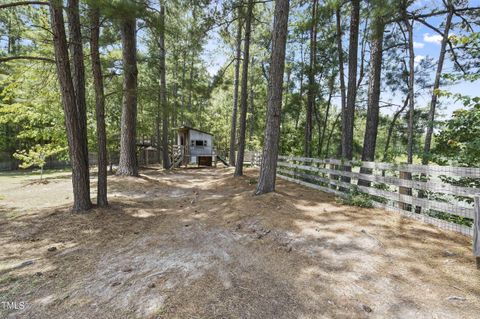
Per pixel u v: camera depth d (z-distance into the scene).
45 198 6.87
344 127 8.44
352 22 7.84
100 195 5.66
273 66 6.08
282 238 3.92
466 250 3.19
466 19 7.75
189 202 6.88
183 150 17.61
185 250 3.66
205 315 2.23
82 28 6.15
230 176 10.98
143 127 14.18
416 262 2.99
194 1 7.88
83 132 5.38
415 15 7.53
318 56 12.35
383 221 4.43
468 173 3.66
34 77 7.53
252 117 22.98
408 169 4.73
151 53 10.85
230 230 4.43
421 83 12.37
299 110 14.04
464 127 4.62
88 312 2.28
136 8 4.61
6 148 17.17
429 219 4.25
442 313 2.16
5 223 4.62
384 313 2.22
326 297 2.48
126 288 2.66
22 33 5.97
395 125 16.55
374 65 7.88
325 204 5.64
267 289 2.64
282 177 10.33
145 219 5.25
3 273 2.95
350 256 3.26
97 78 5.45
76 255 3.46
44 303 2.41
